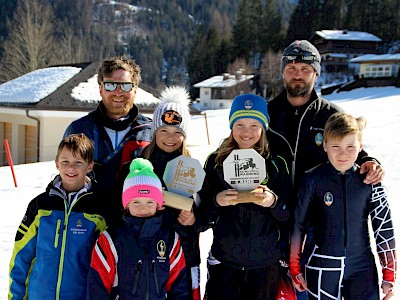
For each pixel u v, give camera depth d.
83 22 104.25
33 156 15.27
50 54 42.81
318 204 3.08
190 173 3.01
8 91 18.09
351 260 3.01
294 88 3.48
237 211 3.04
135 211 2.75
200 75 82.44
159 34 144.88
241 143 3.13
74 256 2.84
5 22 64.00
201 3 189.62
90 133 3.39
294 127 3.54
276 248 3.08
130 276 2.72
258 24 79.31
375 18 72.62
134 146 3.42
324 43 62.34
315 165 3.42
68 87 15.58
